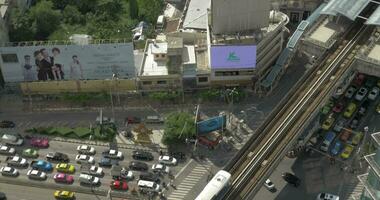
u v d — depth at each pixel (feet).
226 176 435.53
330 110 583.58
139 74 590.55
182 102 593.01
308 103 517.55
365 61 569.64
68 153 544.62
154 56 606.14
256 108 582.76
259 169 453.17
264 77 613.11
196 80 594.24
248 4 569.23
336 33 616.39
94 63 588.91
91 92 602.44
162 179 515.09
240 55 571.28
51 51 578.66
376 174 377.50
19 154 546.26
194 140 545.03
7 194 507.71
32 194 507.30
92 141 556.51
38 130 565.53
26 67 593.83
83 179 511.81
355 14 617.62
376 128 564.30
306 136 525.34
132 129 566.77
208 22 605.31
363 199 418.92
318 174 517.96
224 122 546.26
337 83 544.21
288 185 508.53
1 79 622.95
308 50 615.57
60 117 585.22
